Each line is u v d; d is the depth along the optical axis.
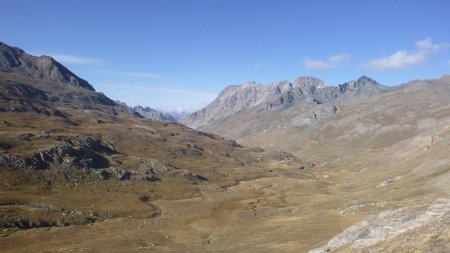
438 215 52.38
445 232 39.81
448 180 108.31
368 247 46.97
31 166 159.75
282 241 88.62
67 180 161.00
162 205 153.88
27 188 144.00
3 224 108.62
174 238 109.31
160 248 96.50
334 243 62.78
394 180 150.88
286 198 169.00
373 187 157.00
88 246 97.19
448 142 174.00
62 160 173.75
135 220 129.75
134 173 189.88
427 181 122.12
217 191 186.50
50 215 121.38
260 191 188.62
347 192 167.75
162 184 185.38
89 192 154.75
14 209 120.12
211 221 127.75
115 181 175.00
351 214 102.88
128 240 103.81
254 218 129.62
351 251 50.31
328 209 121.31
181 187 184.12
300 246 80.81
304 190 194.25
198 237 109.75
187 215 137.25
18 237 101.50
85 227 117.31
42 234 105.69
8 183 143.00
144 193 167.88
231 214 135.62
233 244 95.19
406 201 100.31
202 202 160.50
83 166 176.88
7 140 176.75
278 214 132.25
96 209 136.12
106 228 117.19
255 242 93.00
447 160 140.12
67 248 95.12
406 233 45.78
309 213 121.50
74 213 129.12
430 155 169.00
